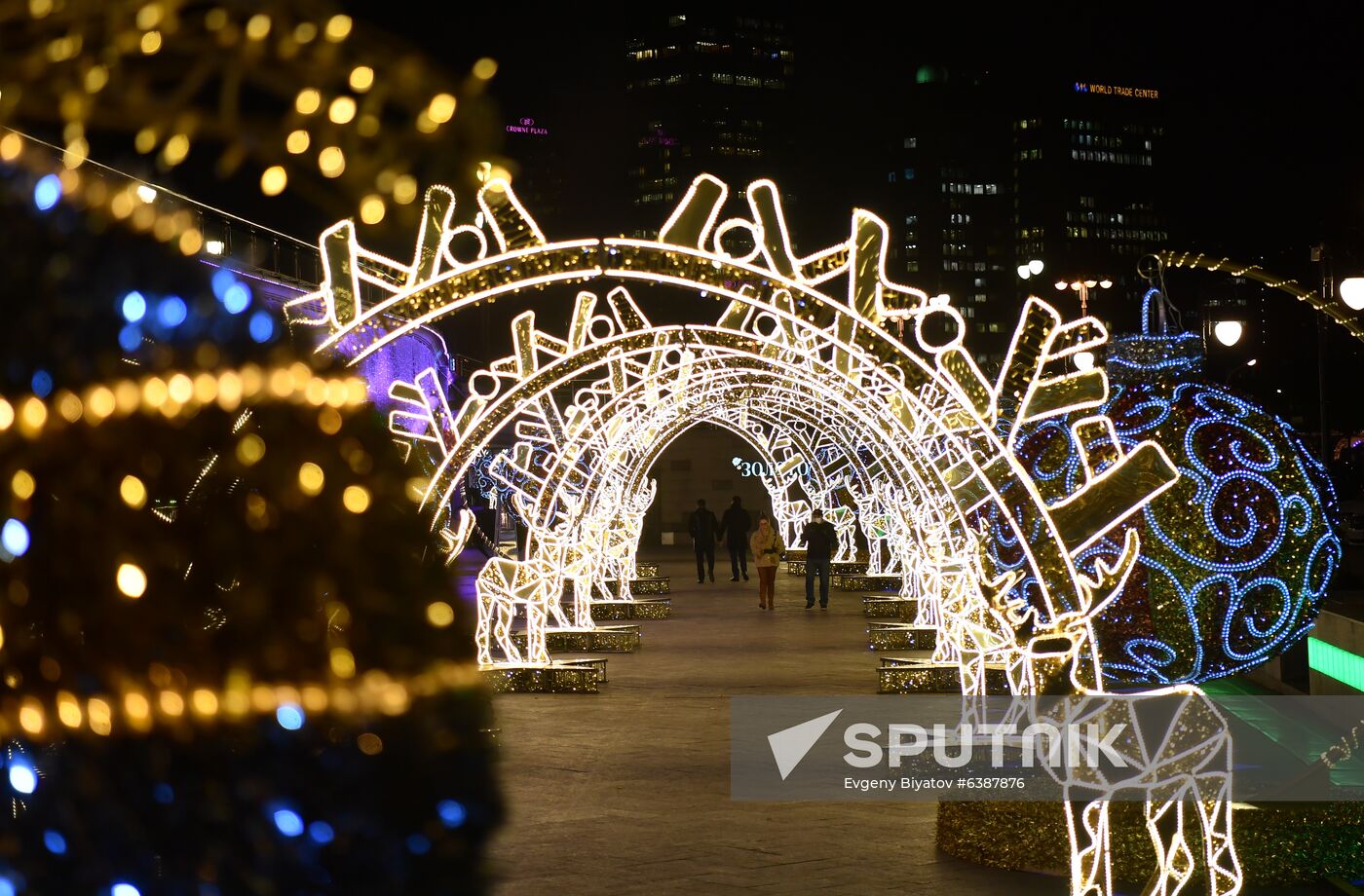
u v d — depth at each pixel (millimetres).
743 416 33875
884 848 7566
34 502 2600
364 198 2176
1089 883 6270
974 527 10656
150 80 2193
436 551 2703
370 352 8070
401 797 2549
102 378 2609
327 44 2141
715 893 6707
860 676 15617
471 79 2160
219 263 2756
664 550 48594
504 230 7879
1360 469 41406
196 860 2521
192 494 2590
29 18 2207
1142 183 140875
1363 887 6652
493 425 13656
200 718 2508
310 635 2549
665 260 7895
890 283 8164
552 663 14961
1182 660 9914
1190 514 9820
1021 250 151625
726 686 14812
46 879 2582
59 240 2654
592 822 8258
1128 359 10359
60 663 2553
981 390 8336
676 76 182250
